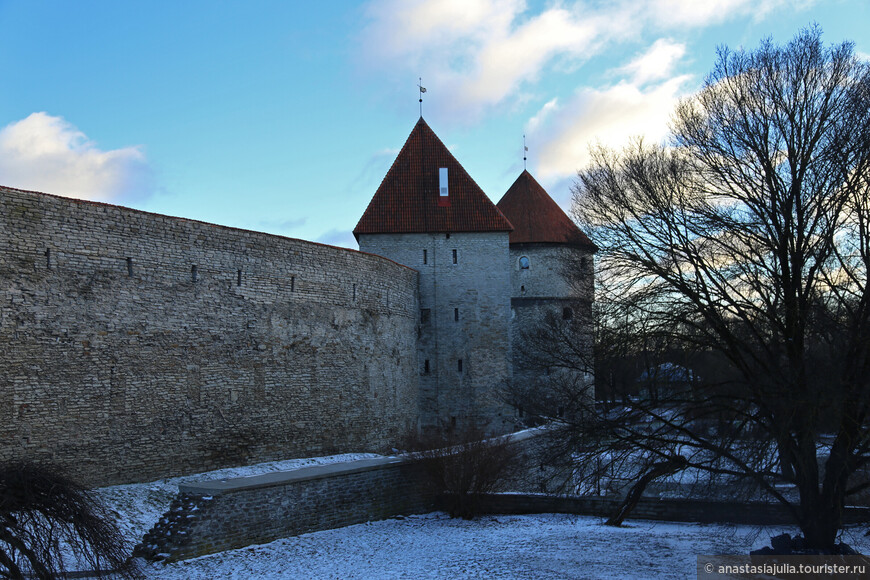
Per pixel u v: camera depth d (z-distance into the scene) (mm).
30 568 13852
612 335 17641
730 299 15859
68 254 19906
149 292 22078
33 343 18906
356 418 30594
